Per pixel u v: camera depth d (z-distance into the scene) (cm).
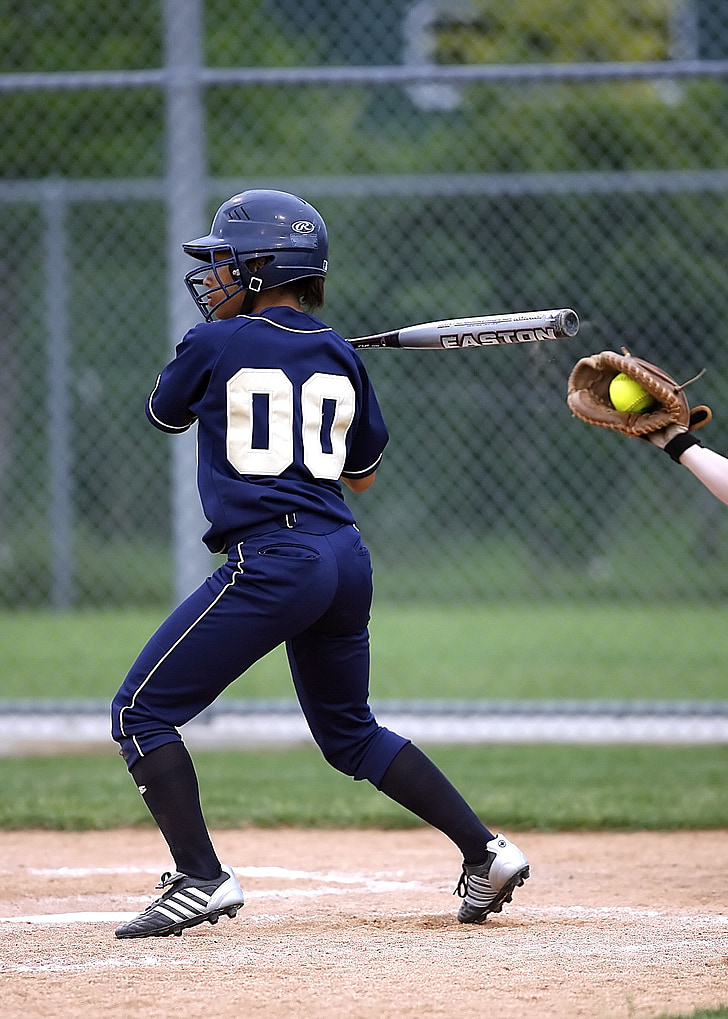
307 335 1158
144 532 5019
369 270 4612
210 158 5203
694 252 3944
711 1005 921
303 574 1098
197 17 2352
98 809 1908
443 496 4453
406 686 3338
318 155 5547
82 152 4919
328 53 6197
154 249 5069
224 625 1100
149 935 1128
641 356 3922
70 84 2330
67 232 5084
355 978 998
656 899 1346
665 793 2005
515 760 2317
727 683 3300
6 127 4834
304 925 1201
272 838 1775
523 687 3303
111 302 5088
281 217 1177
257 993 955
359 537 1159
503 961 1050
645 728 2669
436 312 4559
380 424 1230
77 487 5053
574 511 4362
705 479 1072
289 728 2706
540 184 3131
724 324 3872
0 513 5016
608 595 4422
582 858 1617
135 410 5059
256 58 5631
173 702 1116
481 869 1182
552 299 4166
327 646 1170
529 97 5375
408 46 6128
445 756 2364
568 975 1005
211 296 1207
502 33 5666
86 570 4969
